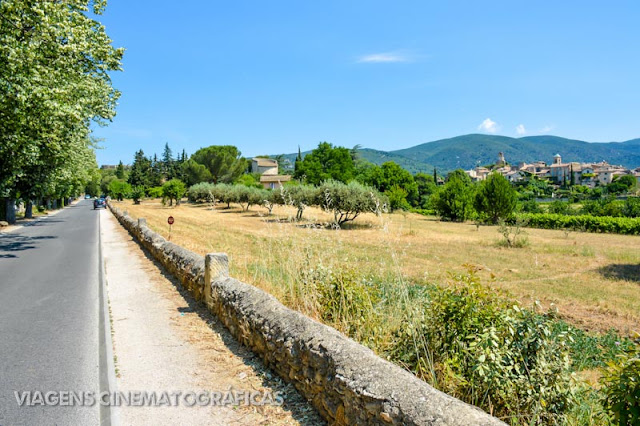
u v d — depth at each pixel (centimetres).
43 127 1608
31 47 1341
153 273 1036
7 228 2733
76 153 2839
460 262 1528
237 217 4178
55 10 1380
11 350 534
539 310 406
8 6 1300
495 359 339
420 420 252
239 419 352
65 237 2145
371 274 748
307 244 756
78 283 986
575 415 334
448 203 4353
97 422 359
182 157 13288
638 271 1433
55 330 620
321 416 351
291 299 624
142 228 1614
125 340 550
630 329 754
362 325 508
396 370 307
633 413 241
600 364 551
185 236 2014
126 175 13775
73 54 1538
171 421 350
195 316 657
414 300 498
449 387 364
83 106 1653
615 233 3244
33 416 369
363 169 9475
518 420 331
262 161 12500
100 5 1670
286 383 413
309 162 8881
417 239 2339
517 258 1695
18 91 1389
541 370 334
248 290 565
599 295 1050
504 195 3697
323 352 357
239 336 530
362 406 295
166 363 473
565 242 2423
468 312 398
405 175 7331
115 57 1730
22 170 2567
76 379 447
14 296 851
